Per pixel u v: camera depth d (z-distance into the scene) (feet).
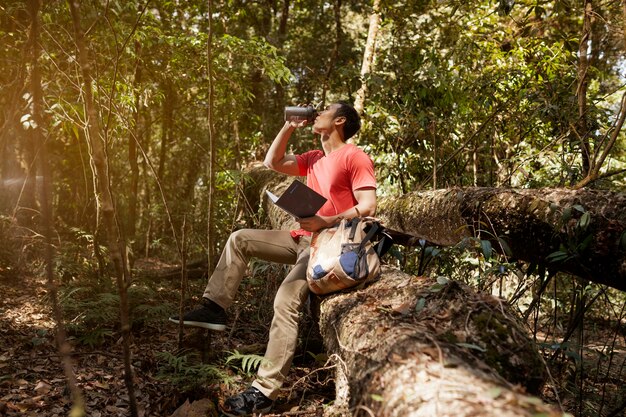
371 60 27.48
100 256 19.33
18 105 19.21
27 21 18.42
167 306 16.07
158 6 27.35
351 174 10.69
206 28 30.63
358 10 41.52
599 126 15.64
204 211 27.27
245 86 28.09
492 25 22.07
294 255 11.43
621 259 9.24
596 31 22.62
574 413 11.31
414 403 5.66
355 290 10.02
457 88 18.29
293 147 30.09
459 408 5.20
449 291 8.54
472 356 6.82
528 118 17.43
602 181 15.06
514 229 11.12
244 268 11.19
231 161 34.78
